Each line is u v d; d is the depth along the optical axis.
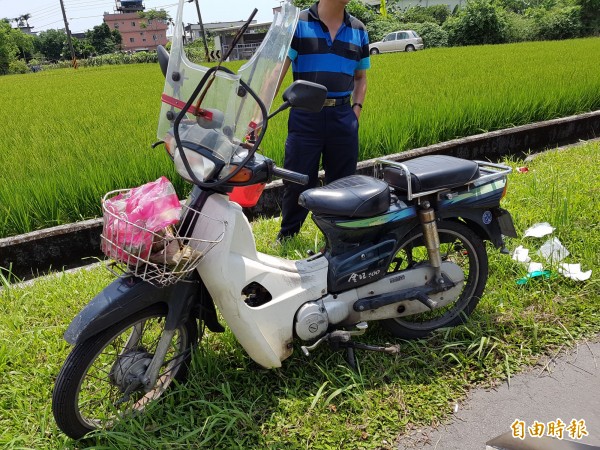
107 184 5.28
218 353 3.05
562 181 5.29
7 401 2.75
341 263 2.87
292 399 2.72
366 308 2.91
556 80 9.34
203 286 2.66
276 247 4.30
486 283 3.56
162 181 2.36
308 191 2.85
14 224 4.89
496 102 7.76
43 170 5.55
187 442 2.45
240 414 2.54
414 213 2.98
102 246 2.38
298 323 2.77
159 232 2.29
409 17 44.69
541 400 2.73
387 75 12.37
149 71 24.47
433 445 2.47
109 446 2.41
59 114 9.70
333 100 3.90
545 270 3.72
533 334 3.15
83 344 2.38
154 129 7.36
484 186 3.11
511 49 20.84
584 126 8.05
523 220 4.45
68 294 3.71
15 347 3.12
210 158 2.40
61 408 2.36
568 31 32.97
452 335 3.17
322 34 3.74
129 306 2.38
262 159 2.58
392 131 6.67
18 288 3.84
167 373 2.80
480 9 33.09
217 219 2.49
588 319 3.30
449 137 7.23
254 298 2.80
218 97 2.36
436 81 10.61
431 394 2.76
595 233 4.21
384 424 2.58
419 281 3.08
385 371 2.89
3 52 51.25
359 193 2.79
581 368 2.95
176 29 2.37
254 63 2.38
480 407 2.70
